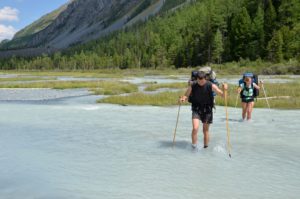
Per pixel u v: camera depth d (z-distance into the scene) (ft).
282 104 62.69
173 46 420.36
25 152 30.89
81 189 21.74
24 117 54.13
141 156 29.32
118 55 585.63
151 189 21.63
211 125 44.60
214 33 377.09
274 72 232.73
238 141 34.68
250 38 330.13
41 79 221.66
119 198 20.25
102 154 30.04
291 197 20.31
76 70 600.39
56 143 34.45
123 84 141.18
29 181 23.24
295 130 40.37
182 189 21.57
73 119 51.37
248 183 22.59
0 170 25.62
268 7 339.77
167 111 60.85
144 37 600.39
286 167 25.96
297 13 325.83
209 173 24.66
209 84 31.48
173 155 29.55
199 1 588.91
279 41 284.61
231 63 318.04
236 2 409.28
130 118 51.96
